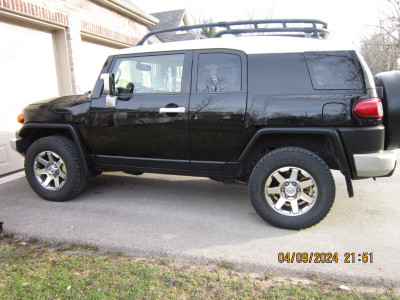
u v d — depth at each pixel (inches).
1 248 109.3
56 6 235.1
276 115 117.7
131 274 93.0
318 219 118.5
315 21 137.3
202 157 132.2
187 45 133.3
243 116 121.7
